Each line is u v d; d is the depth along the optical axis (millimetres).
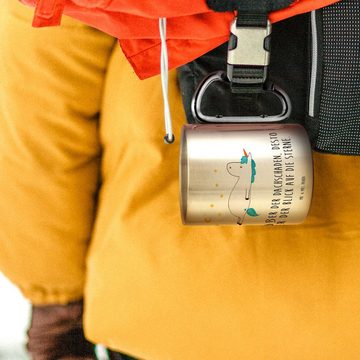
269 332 678
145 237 708
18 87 725
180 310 694
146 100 715
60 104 728
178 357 718
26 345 846
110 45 723
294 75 540
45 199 758
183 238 694
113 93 732
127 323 722
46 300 806
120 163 748
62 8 439
